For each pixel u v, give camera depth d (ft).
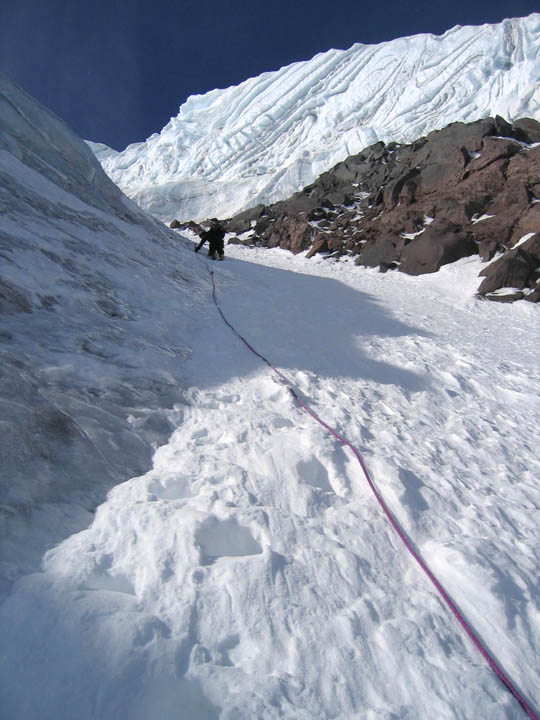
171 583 5.36
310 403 12.20
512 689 4.91
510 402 15.72
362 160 87.71
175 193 143.33
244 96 205.98
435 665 4.99
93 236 21.65
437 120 142.00
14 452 6.38
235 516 6.76
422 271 47.42
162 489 7.28
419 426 12.25
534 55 146.00
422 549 7.08
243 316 20.21
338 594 5.74
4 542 5.19
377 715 4.35
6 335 9.65
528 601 6.18
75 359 10.14
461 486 9.16
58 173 27.40
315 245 60.34
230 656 4.76
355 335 21.17
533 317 33.47
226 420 10.11
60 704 3.83
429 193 58.49
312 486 8.33
